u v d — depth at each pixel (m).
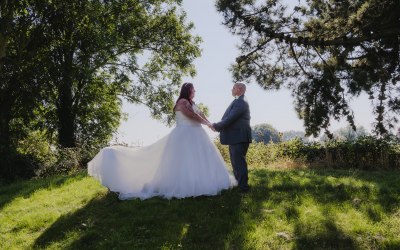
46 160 15.62
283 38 12.34
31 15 19.12
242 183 7.56
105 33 21.73
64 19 19.64
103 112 27.86
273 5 12.67
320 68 13.12
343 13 11.34
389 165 11.73
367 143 12.14
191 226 6.12
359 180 8.55
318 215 6.13
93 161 7.73
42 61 19.80
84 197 7.97
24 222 7.04
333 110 12.23
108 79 27.39
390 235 5.42
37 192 9.20
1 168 13.21
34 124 24.00
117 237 5.97
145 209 6.82
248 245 5.36
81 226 6.50
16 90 19.38
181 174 7.29
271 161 14.64
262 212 6.45
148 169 7.63
